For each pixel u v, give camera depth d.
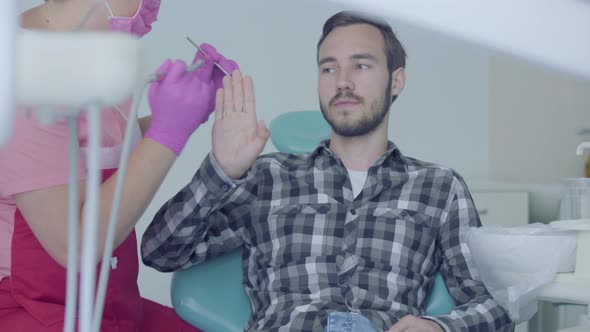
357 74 1.65
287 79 3.34
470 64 3.51
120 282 1.42
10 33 0.39
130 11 1.22
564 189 1.48
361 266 1.61
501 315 1.54
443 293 1.67
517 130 3.28
